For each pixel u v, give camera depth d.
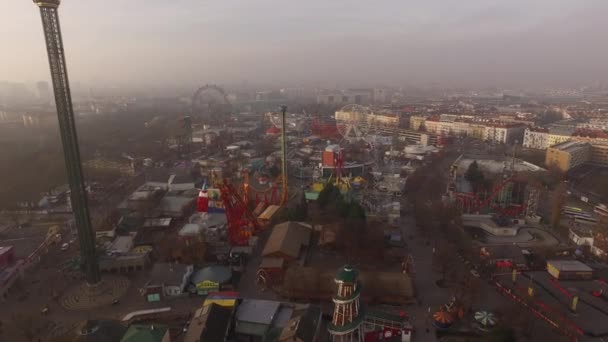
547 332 124.94
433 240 193.50
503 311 132.62
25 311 140.38
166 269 158.00
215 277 152.75
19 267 161.25
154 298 146.25
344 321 107.06
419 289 151.25
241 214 192.25
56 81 130.00
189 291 151.25
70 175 138.50
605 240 178.12
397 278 146.88
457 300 135.62
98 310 140.75
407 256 171.38
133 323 131.88
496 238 197.38
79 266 167.88
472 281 150.38
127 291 153.38
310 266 169.25
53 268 170.50
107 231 197.25
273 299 146.75
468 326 127.94
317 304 142.00
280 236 183.00
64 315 137.75
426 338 123.19
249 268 171.50
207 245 185.12
